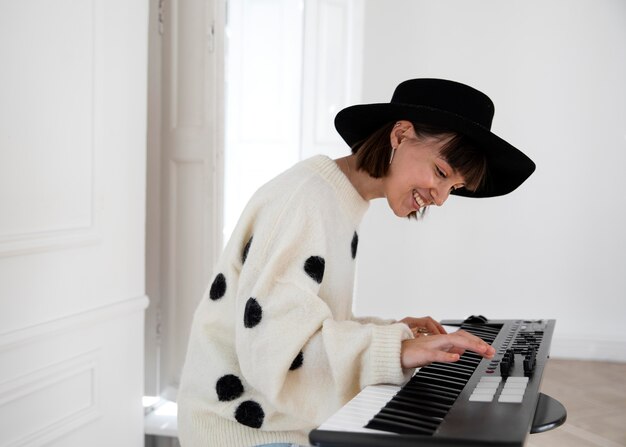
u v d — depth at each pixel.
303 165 1.31
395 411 0.94
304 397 1.16
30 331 1.71
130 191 2.17
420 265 4.58
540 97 4.47
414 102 1.30
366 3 4.46
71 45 1.85
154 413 2.61
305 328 1.14
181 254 2.66
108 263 2.07
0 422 1.67
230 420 1.28
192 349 1.34
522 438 0.82
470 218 4.55
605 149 4.46
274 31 5.07
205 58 2.56
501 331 1.59
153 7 2.63
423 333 1.55
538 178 4.51
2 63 1.60
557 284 4.56
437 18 4.46
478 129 1.17
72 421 1.92
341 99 4.34
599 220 4.51
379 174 1.29
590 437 3.05
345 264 1.31
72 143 1.88
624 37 4.38
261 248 1.21
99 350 2.04
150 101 2.67
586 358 4.52
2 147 1.61
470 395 1.03
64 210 1.85
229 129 5.23
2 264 1.64
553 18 4.41
